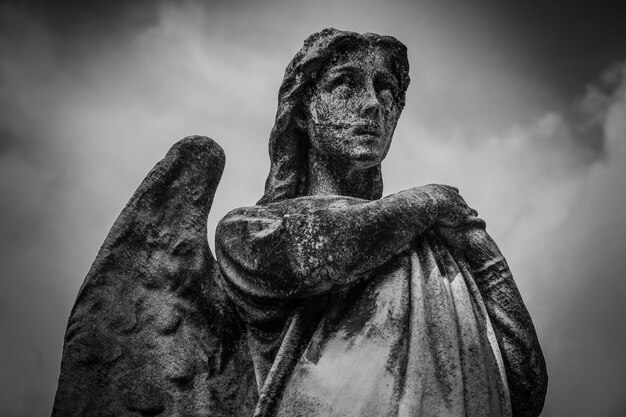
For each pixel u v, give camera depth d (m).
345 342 3.03
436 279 3.13
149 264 3.40
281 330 3.25
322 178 3.57
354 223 3.08
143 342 3.31
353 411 2.93
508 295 3.26
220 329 3.39
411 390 2.94
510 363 3.18
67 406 3.20
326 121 3.48
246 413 3.29
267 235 3.15
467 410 2.98
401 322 3.04
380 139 3.48
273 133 3.61
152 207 3.45
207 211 3.53
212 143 3.57
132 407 3.24
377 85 3.54
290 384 3.03
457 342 3.05
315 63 3.52
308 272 3.05
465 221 3.30
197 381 3.30
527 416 3.21
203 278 3.44
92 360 3.25
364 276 3.11
